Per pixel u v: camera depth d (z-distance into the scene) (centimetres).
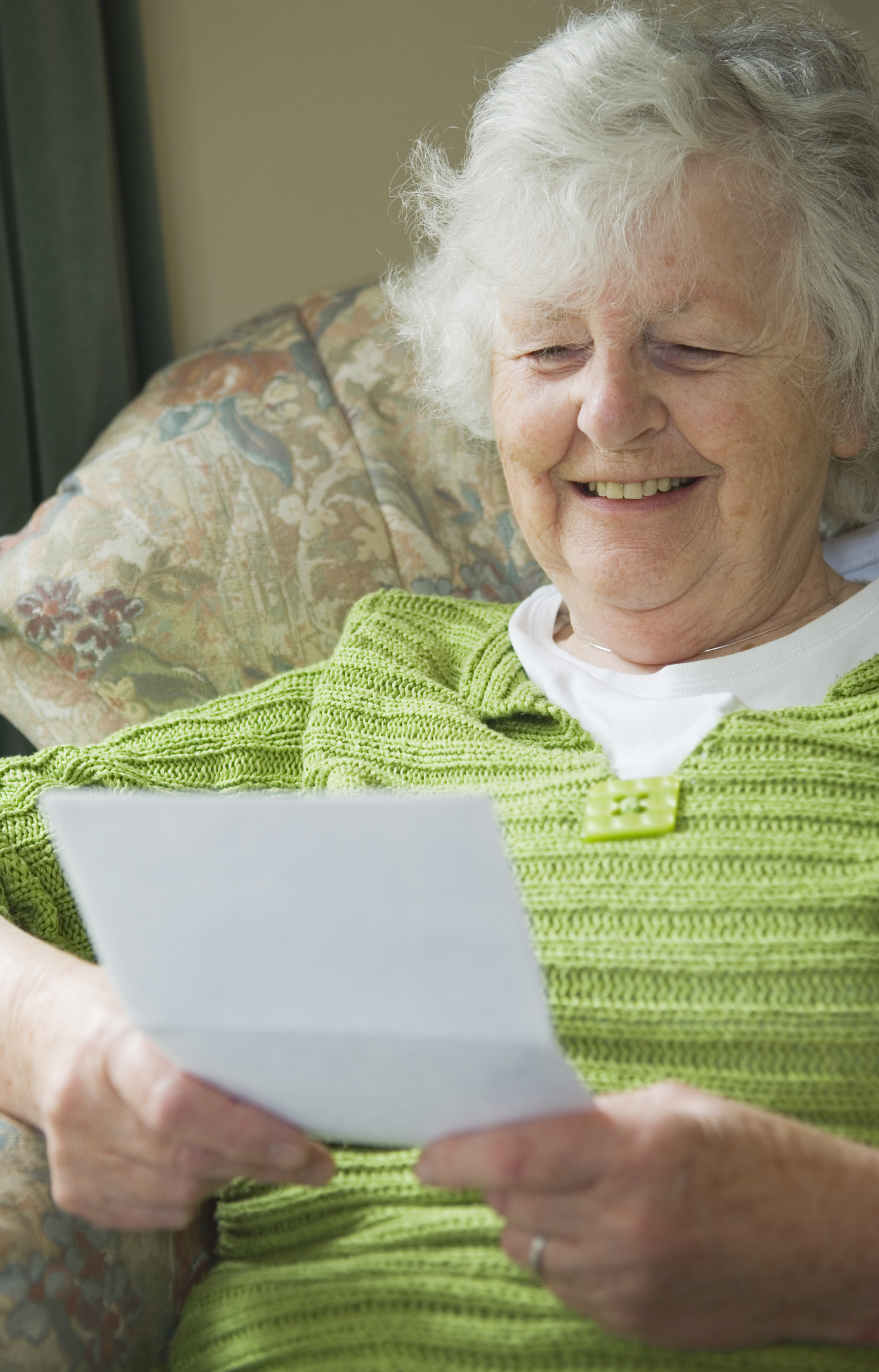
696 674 92
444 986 45
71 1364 70
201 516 122
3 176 167
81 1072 63
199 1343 74
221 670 119
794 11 95
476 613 110
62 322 171
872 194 88
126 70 188
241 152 214
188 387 134
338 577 124
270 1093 55
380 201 219
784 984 70
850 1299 59
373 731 93
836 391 92
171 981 49
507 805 82
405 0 213
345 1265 72
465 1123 52
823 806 75
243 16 210
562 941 74
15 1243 69
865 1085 69
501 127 91
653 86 83
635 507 90
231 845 44
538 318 89
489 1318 67
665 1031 71
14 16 163
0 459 167
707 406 86
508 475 97
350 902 44
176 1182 62
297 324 141
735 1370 63
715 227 84
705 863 74
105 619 117
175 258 216
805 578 97
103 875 46
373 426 132
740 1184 56
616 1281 56
